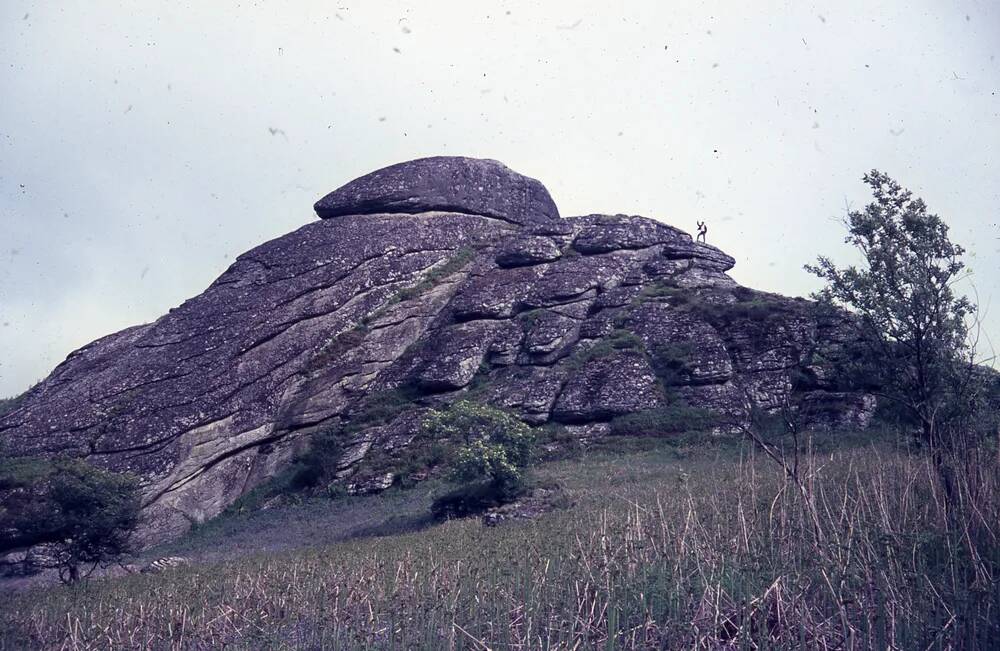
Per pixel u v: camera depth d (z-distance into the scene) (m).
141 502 33.62
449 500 30.45
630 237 52.25
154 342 45.44
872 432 31.02
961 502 9.81
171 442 38.66
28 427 39.78
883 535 9.33
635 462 34.41
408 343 49.19
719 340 42.09
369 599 12.68
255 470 41.88
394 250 52.12
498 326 47.88
